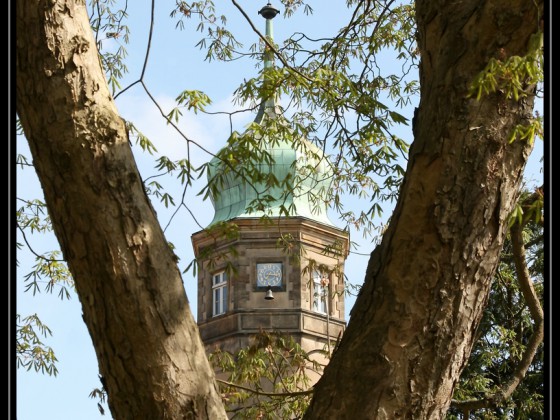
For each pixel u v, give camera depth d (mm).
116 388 5637
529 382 19781
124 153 5820
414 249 5773
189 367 5656
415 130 6070
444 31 6020
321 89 10016
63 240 5723
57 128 5738
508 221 5703
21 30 5855
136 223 5688
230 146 9086
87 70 5898
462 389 16438
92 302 5641
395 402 5691
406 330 5727
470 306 5797
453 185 5766
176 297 5707
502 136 5809
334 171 11273
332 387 5797
